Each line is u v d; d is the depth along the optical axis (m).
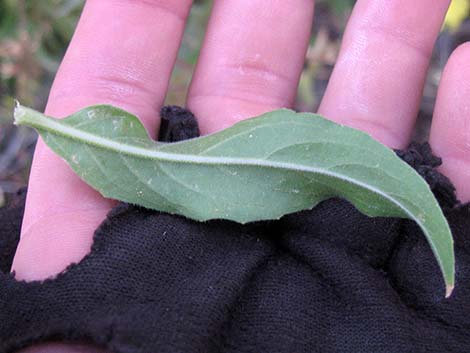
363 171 0.09
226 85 0.12
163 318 0.08
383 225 0.10
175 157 0.09
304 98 0.18
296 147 0.09
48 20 0.17
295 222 0.10
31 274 0.10
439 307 0.10
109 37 0.11
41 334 0.08
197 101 0.12
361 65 0.12
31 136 0.18
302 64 0.12
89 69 0.11
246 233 0.10
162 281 0.09
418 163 0.10
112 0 0.11
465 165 0.11
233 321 0.09
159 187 0.10
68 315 0.09
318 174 0.09
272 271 0.10
